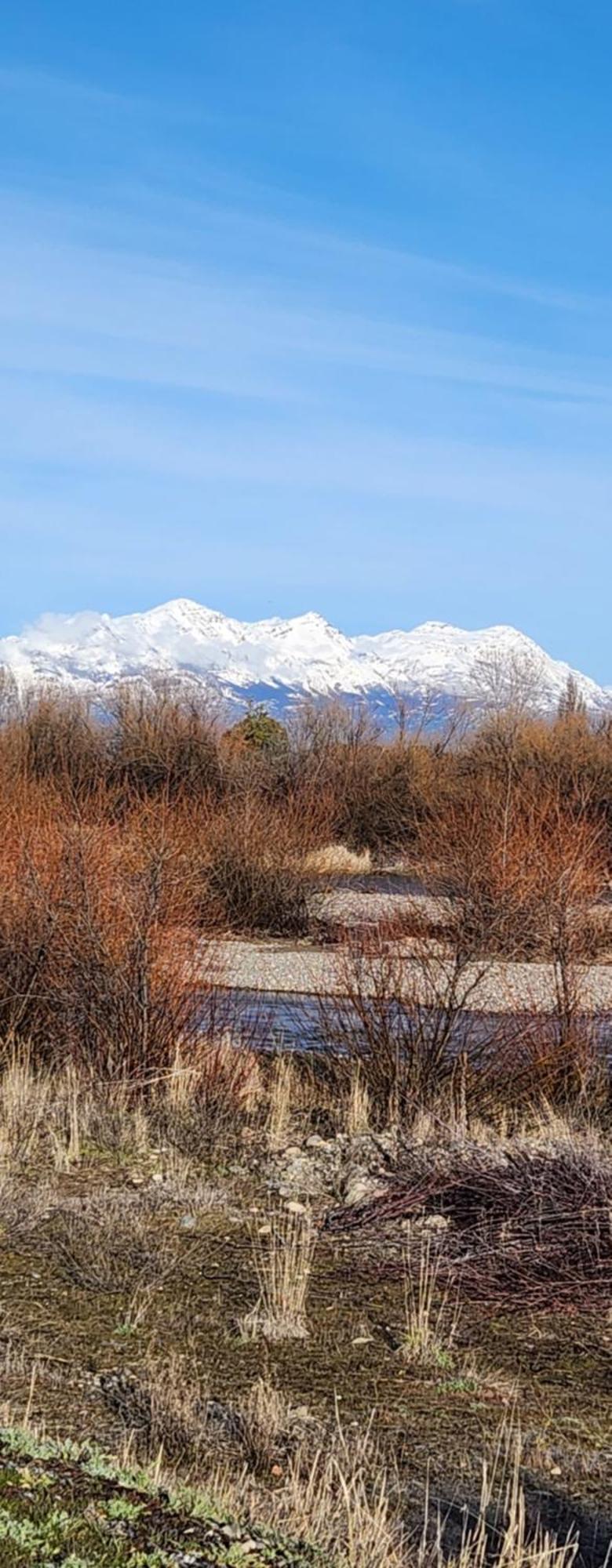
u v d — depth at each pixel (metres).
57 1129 9.70
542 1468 5.26
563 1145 8.86
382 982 10.56
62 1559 3.74
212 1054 10.74
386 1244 7.74
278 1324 6.47
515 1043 10.41
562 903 10.59
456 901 10.69
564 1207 7.79
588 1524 4.87
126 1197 8.38
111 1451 5.10
